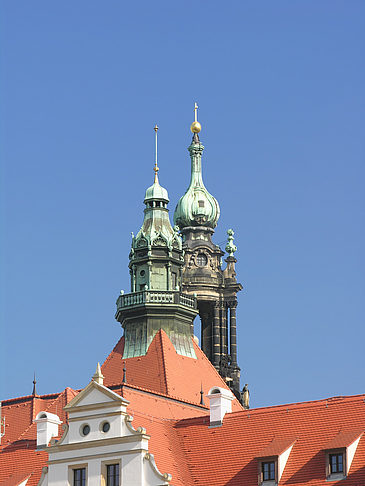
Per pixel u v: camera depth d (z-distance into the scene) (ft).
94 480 382.63
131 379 540.52
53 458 390.01
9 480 404.57
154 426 398.01
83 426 389.19
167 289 568.00
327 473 368.07
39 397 486.79
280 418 390.01
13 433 479.00
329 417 382.83
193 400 533.14
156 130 595.88
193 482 385.29
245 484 378.12
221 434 394.73
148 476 377.30
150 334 554.87
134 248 574.97
